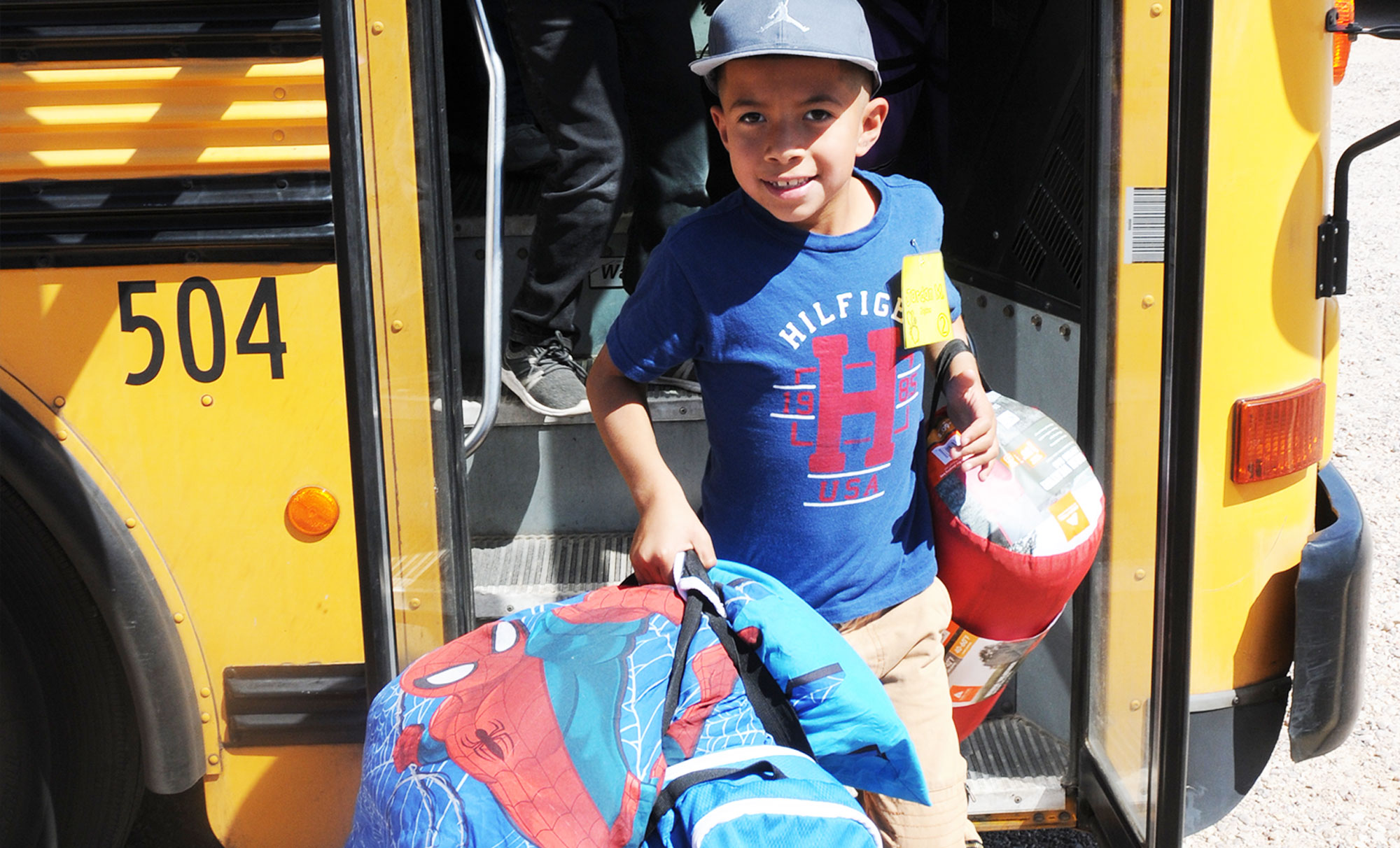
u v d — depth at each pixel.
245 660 1.97
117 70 1.79
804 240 1.57
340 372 1.88
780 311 1.57
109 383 1.88
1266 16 1.95
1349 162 2.07
